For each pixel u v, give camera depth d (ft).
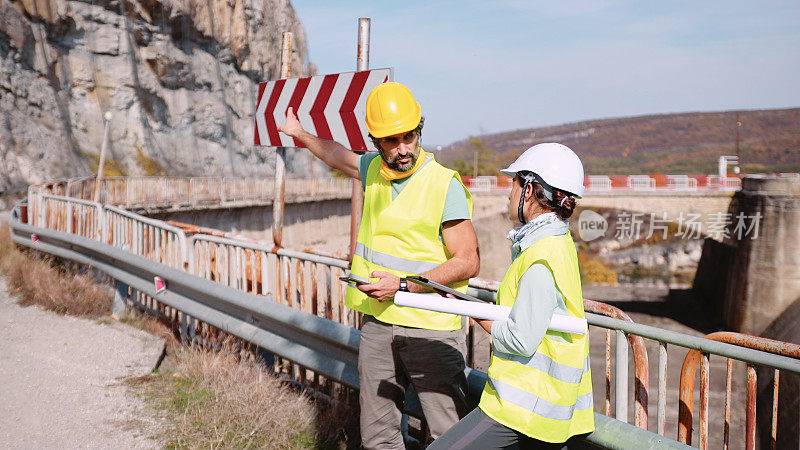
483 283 10.07
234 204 119.34
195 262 19.40
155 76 189.26
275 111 15.03
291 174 255.09
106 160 157.28
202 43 214.90
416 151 8.19
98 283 22.57
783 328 136.98
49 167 132.26
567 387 6.08
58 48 159.33
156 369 15.79
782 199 141.08
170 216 100.48
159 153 178.60
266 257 16.16
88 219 30.22
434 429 8.58
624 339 8.50
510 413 6.16
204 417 12.32
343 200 183.01
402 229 8.25
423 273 8.09
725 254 163.94
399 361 8.91
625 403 8.55
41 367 15.64
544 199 6.24
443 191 8.05
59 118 147.54
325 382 14.53
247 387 12.90
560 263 5.98
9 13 141.18
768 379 83.56
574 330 5.95
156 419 12.76
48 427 12.39
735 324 150.92
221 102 216.74
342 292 14.17
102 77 169.07
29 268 25.25
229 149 221.66
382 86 8.09
